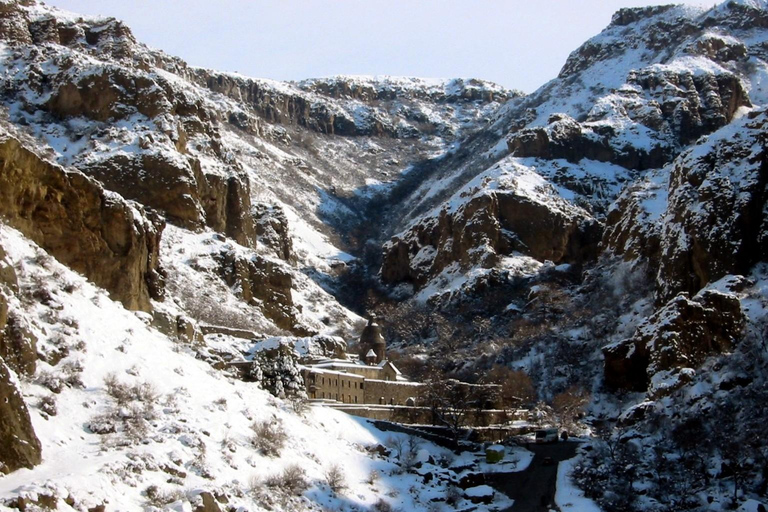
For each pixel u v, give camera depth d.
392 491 131.50
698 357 168.75
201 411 120.44
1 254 111.06
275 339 166.50
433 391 176.12
